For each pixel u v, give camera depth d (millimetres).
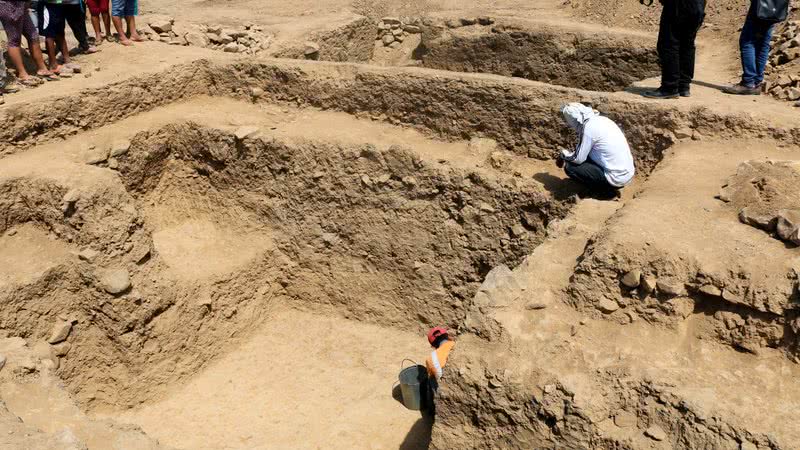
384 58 12336
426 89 7723
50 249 6684
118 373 6754
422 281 7629
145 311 6707
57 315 6492
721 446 3719
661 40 6867
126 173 7887
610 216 5359
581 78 10273
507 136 7438
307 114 8477
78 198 6523
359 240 7812
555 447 4121
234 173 8188
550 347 4371
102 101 8086
